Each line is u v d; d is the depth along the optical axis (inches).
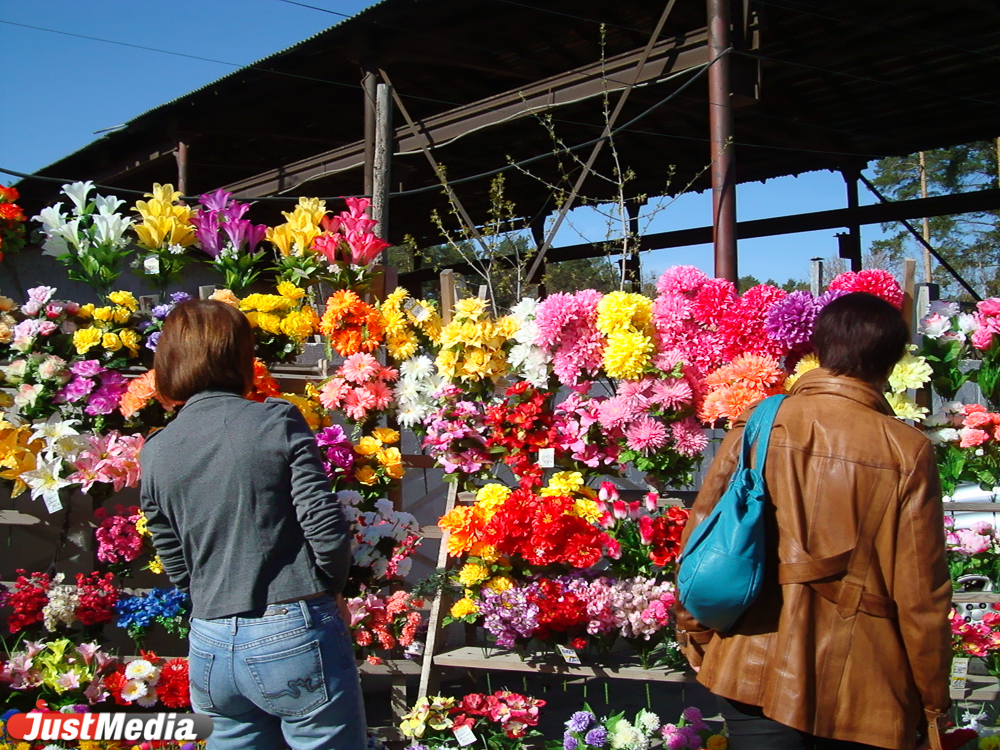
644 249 454.0
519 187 485.7
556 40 337.4
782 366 124.3
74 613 123.0
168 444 79.7
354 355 134.9
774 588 73.8
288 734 78.7
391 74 371.6
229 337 83.0
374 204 265.3
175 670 120.8
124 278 293.4
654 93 325.1
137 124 423.5
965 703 127.6
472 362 131.6
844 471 72.6
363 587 127.8
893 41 292.5
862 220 385.4
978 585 148.0
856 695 69.6
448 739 123.0
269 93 380.8
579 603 116.0
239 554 76.5
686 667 116.6
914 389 135.6
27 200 554.3
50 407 130.3
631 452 122.5
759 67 264.1
